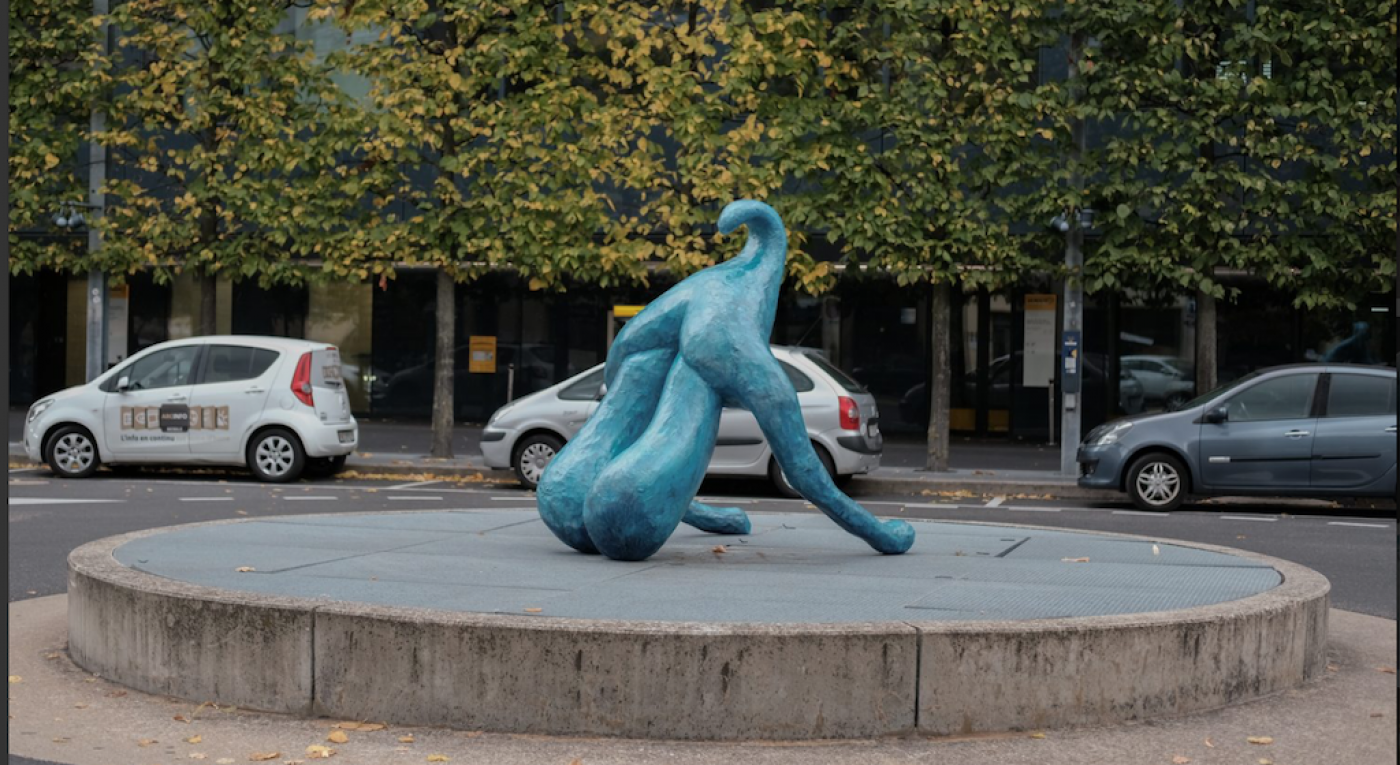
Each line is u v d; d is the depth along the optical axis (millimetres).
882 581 7543
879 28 19562
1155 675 6180
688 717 5715
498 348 30969
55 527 12859
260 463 18406
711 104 19828
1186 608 6707
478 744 5656
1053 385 28312
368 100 23234
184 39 20969
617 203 22719
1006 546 9383
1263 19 18906
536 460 18062
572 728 5766
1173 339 28047
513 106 20203
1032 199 19219
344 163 22219
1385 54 18625
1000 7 19078
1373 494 15922
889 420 29406
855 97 20031
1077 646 6004
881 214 19312
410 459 20797
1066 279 19578
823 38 19531
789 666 5730
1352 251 19125
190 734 5812
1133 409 28203
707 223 20188
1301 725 6172
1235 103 18969
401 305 31344
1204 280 19000
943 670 5836
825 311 29531
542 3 20219
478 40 20234
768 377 8227
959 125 19375
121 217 21578
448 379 21078
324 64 20734
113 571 7051
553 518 8445
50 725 5965
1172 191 19062
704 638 5707
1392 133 18656
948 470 20312
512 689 5801
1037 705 5949
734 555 8617
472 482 19375
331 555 8344
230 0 20703
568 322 30812
